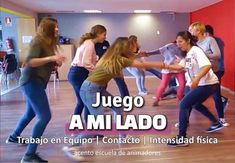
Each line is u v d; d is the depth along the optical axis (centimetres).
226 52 706
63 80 969
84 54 322
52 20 261
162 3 796
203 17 890
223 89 708
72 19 1027
